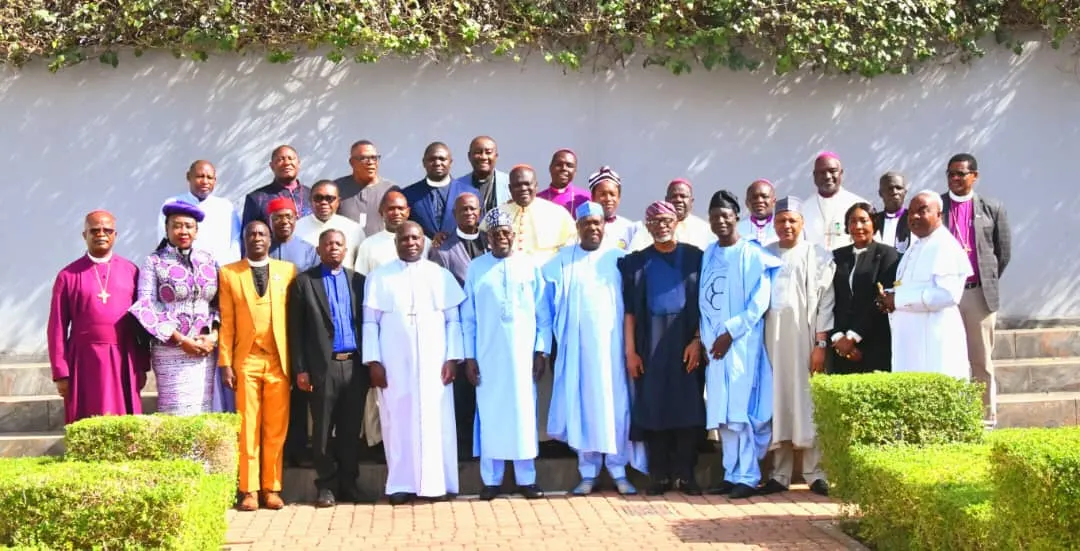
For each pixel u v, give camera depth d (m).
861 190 10.27
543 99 10.09
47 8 9.52
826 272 7.85
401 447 7.79
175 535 5.12
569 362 7.92
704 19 9.95
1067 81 10.32
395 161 9.96
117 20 9.50
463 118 10.02
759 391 7.84
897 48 9.98
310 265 8.13
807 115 10.24
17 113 9.68
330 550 6.39
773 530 6.69
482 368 7.87
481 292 7.91
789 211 7.88
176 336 7.49
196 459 6.23
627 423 7.96
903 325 7.41
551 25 9.90
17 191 9.68
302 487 7.95
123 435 6.18
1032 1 10.04
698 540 6.45
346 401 7.80
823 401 6.70
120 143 9.76
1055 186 10.36
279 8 9.51
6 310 9.64
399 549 6.37
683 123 10.17
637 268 8.02
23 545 4.98
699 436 8.27
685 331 7.88
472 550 6.32
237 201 9.83
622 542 6.44
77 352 7.61
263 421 7.68
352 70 9.93
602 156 10.12
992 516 4.99
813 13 9.82
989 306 8.43
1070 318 10.30
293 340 7.73
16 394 9.05
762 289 7.79
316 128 9.91
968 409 6.53
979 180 10.32
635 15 9.88
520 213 8.48
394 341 7.81
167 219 7.70
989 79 10.32
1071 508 4.55
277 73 9.88
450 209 8.67
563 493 8.03
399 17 9.68
